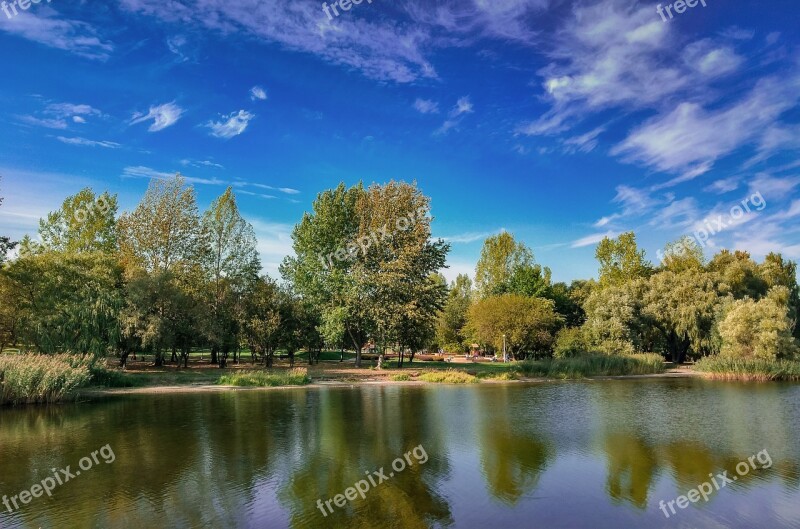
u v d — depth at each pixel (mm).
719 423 25141
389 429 23625
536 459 18562
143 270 47781
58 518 12906
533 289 86312
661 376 51281
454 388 41031
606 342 59375
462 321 87312
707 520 13062
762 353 48750
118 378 39719
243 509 13562
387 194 55625
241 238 57500
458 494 14836
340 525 12562
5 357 31266
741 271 65562
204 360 64938
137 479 16047
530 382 46188
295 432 22922
